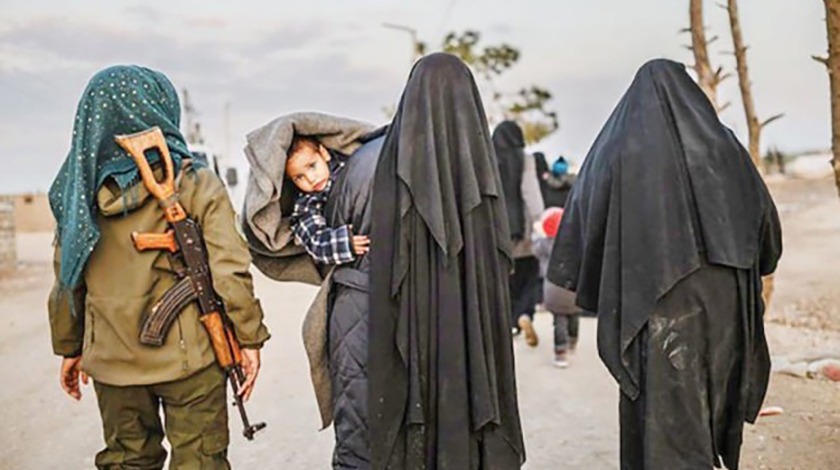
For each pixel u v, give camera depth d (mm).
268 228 2848
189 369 2525
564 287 3217
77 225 2355
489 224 2678
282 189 2975
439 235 2559
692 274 2736
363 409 2758
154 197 2494
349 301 2785
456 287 2607
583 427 4559
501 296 2699
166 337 2510
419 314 2615
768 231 2898
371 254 2637
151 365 2506
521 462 2777
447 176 2602
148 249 2494
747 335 2838
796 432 4180
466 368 2617
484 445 2684
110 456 2682
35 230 25594
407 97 2654
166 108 2609
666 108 2842
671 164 2766
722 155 2795
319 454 4188
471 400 2619
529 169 6316
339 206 2869
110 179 2453
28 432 4613
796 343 6551
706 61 6754
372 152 2871
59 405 5215
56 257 2541
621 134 2881
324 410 2977
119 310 2479
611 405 5008
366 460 2768
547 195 6871
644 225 2748
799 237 14297
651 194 2750
